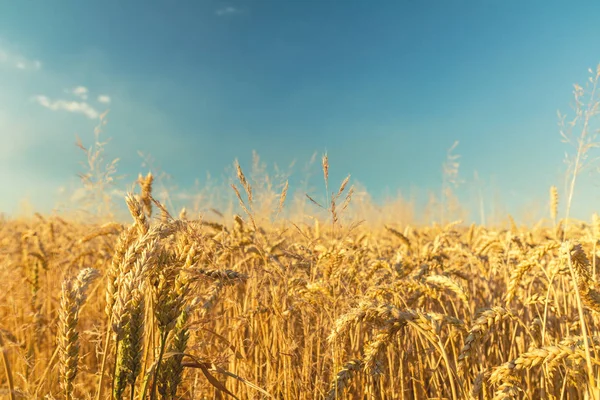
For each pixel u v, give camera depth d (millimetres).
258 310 3049
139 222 1956
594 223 3230
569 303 3375
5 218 9844
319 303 2840
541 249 2236
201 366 2061
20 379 3182
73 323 1814
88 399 2408
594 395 1573
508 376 1744
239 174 2719
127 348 1776
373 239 6562
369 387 2771
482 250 4957
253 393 2994
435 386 2910
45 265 4688
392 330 1976
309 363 2963
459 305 3896
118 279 1819
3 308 4293
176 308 1841
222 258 3168
